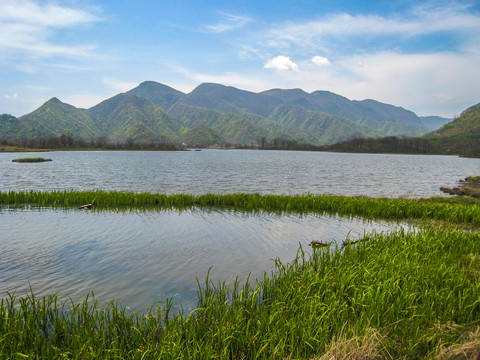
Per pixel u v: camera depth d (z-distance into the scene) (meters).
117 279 9.85
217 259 11.86
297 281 8.45
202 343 5.77
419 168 79.56
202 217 19.66
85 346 5.46
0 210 20.77
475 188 37.34
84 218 18.78
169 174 52.69
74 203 23.19
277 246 13.67
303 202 23.05
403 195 32.94
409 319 6.57
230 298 8.38
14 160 75.62
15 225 16.78
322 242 13.72
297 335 6.23
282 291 8.17
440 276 8.66
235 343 6.01
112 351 5.63
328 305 7.14
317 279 8.37
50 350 5.72
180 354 5.39
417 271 8.93
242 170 63.44
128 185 37.41
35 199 23.52
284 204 22.89
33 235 14.85
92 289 9.12
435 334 6.15
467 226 18.05
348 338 6.26
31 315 6.46
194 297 8.66
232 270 10.75
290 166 78.19
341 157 151.00
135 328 6.11
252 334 6.22
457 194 33.62
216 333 6.07
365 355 5.67
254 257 12.14
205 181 42.88
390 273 8.69
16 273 10.23
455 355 5.62
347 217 20.33
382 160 124.69
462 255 11.13
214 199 24.25
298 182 43.34
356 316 7.00
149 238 14.66
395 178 51.94
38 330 6.14
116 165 72.81
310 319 6.39
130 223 17.66
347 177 52.03
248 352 5.86
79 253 12.32
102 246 13.29
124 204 23.53
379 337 6.19
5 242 13.65
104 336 6.14
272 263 11.46
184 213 20.83
